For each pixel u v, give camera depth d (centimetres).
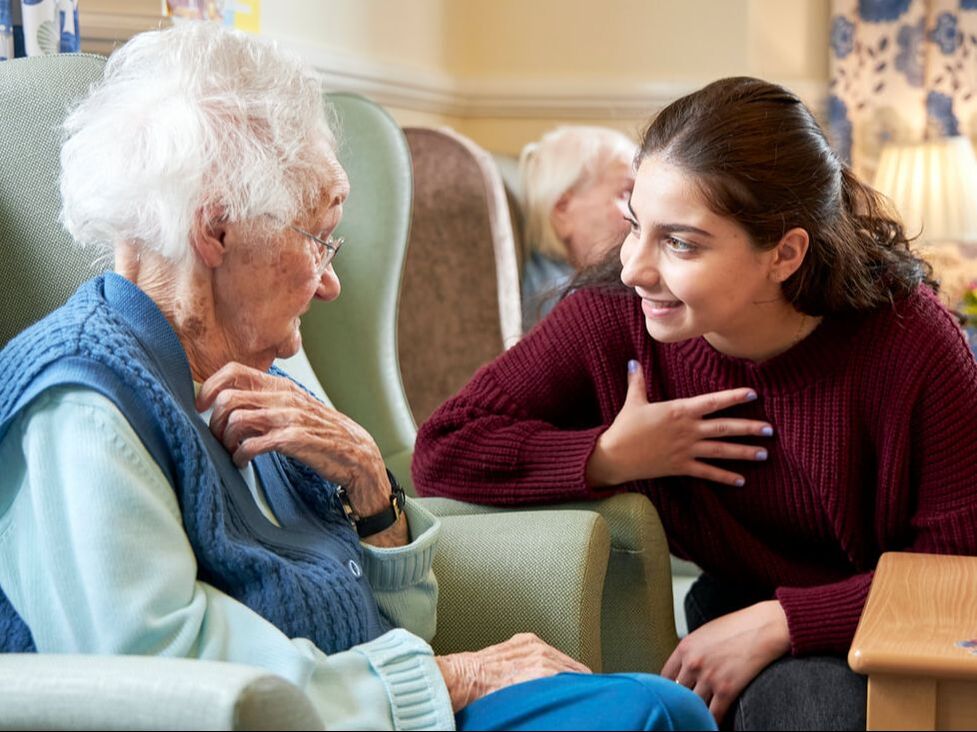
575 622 147
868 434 154
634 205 145
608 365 168
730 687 143
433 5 384
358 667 116
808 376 154
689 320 146
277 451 130
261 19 281
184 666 96
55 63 158
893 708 110
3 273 153
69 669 97
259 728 93
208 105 121
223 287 125
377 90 343
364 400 217
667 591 161
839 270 148
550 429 167
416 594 141
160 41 125
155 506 110
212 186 120
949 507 148
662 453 160
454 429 169
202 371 126
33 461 109
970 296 350
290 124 124
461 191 281
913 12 393
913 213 370
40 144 154
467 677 129
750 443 160
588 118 405
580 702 115
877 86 400
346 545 134
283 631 117
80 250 152
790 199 142
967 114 396
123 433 110
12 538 114
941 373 149
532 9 405
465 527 156
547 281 290
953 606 122
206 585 115
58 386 110
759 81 148
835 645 142
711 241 141
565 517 154
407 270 277
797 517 160
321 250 129
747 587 168
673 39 401
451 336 278
